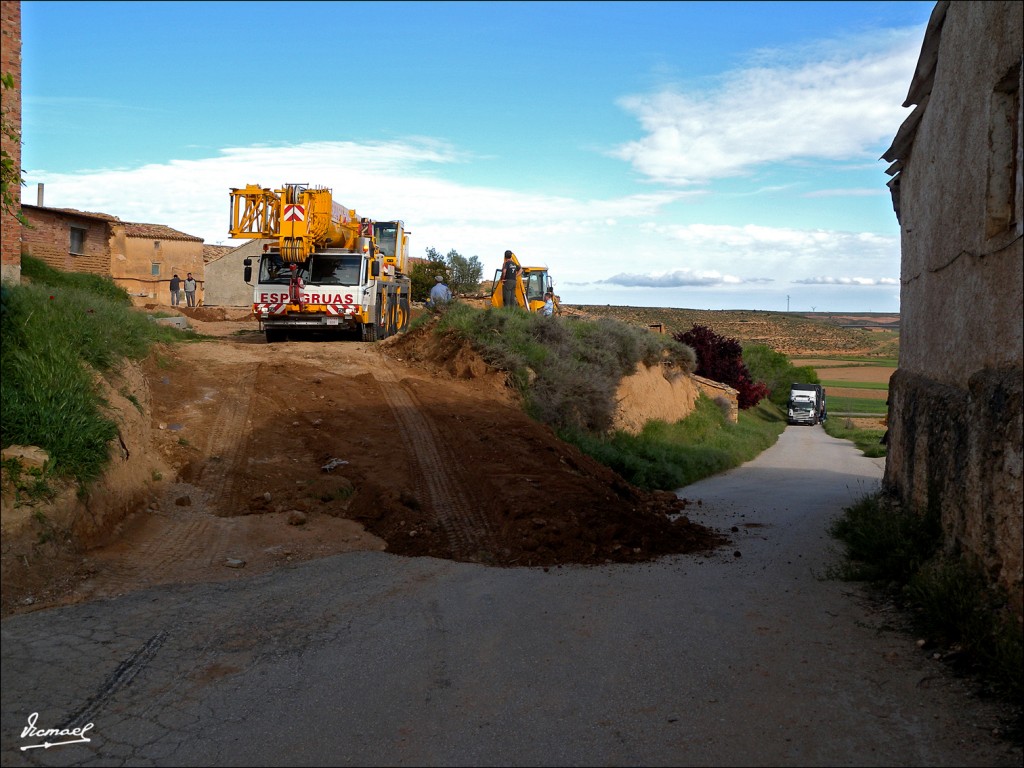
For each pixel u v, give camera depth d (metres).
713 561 8.52
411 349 18.86
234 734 4.51
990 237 7.01
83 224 30.97
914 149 10.84
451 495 10.17
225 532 8.26
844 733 4.60
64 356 8.62
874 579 7.63
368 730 4.61
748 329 144.00
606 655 5.72
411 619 6.34
